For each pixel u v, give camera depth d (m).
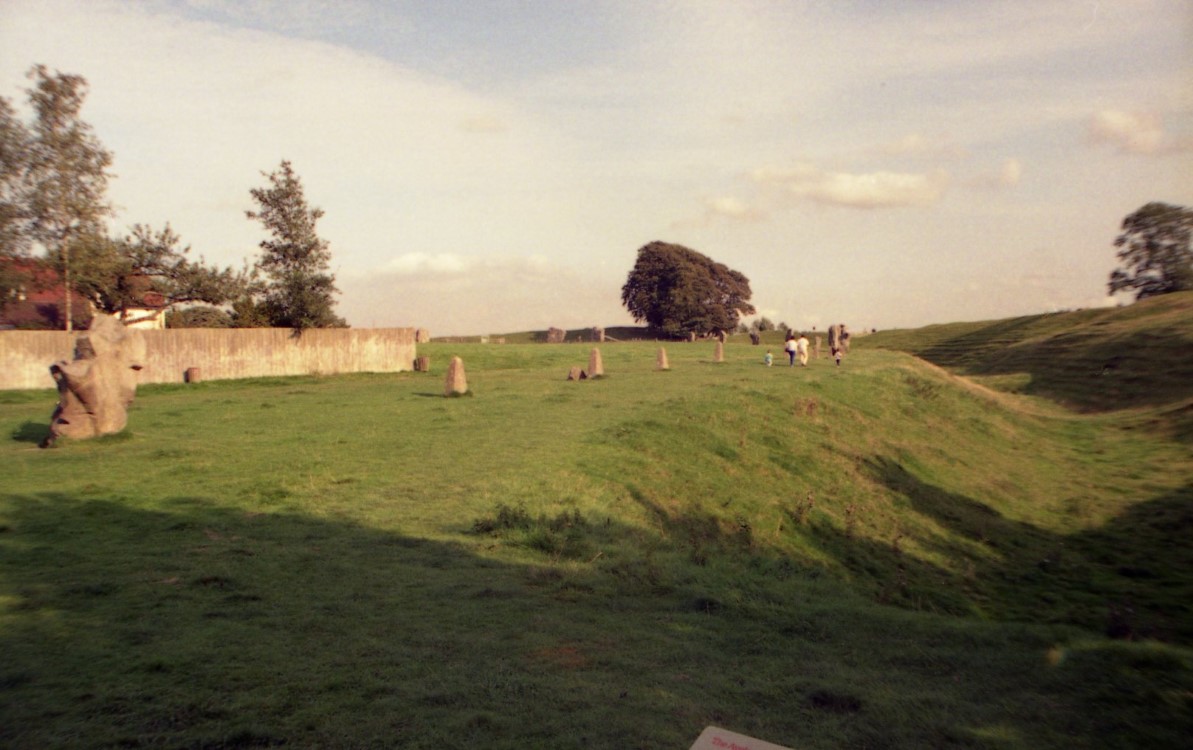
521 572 9.27
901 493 21.61
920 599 14.56
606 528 12.25
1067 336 58.75
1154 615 14.13
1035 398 45.16
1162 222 71.12
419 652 6.37
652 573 9.49
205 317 55.59
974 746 4.86
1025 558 18.14
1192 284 71.19
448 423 21.41
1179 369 41.75
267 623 6.98
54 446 17.47
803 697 5.68
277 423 21.69
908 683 6.04
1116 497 23.53
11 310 46.38
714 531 15.24
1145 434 32.56
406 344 43.09
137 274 43.06
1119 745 4.81
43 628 6.64
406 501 12.70
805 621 7.82
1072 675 6.00
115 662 5.88
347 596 7.93
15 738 4.61
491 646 6.61
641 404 24.83
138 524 10.84
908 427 29.38
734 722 5.19
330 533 10.70
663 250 100.94
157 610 7.23
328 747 4.63
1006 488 24.31
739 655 6.71
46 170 38.03
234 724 4.88
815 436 24.67
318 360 40.25
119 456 16.23
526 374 41.03
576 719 5.14
